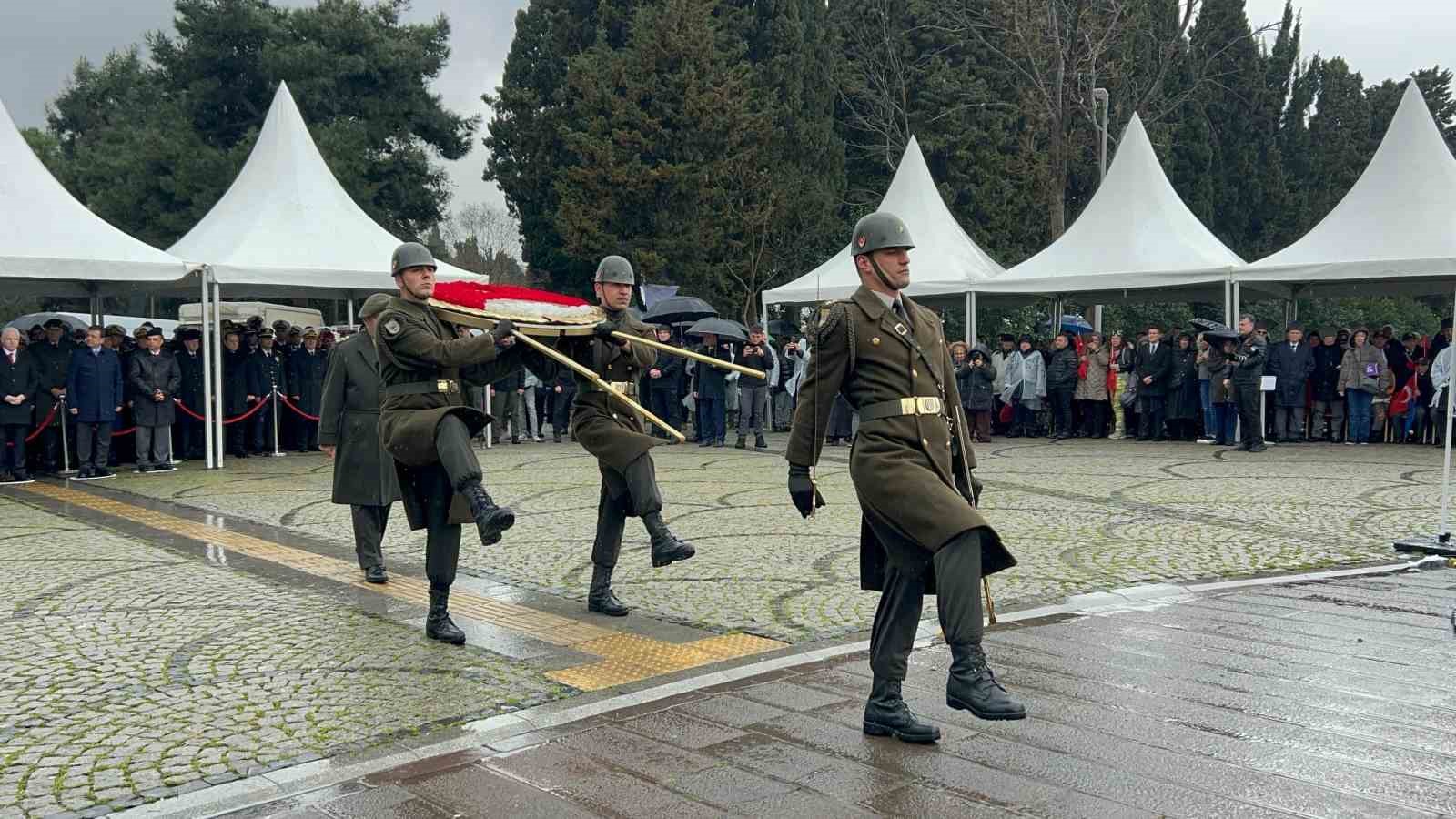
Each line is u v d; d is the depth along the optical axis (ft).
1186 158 145.07
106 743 14.55
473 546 29.43
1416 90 60.59
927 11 127.24
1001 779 12.51
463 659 18.37
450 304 19.81
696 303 69.92
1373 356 56.54
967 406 60.23
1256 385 53.42
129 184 115.55
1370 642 18.22
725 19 114.11
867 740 13.96
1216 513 33.30
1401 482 39.99
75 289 56.03
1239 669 16.72
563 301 21.45
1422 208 57.77
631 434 20.75
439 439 18.52
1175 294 71.56
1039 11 105.19
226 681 17.37
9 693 16.94
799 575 24.99
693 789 12.50
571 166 108.37
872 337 13.56
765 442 61.16
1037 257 67.56
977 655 12.67
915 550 13.26
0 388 45.24
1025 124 127.85
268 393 56.29
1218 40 152.46
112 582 25.36
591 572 25.76
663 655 18.38
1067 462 49.24
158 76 127.44
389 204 123.44
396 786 12.82
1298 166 168.96
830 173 120.26
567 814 11.93
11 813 12.28
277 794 12.67
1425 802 11.67
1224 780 12.35
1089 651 17.87
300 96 119.44
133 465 52.54
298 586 24.68
